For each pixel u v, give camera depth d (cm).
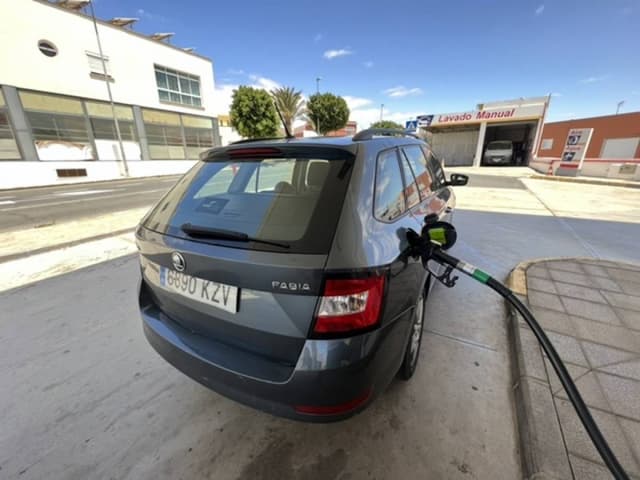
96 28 1388
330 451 140
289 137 183
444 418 155
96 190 1096
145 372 192
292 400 112
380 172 145
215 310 126
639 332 208
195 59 1956
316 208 120
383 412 159
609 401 154
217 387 128
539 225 519
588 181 1104
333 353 106
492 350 207
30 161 1269
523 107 1780
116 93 1570
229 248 119
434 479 127
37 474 132
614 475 96
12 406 166
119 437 149
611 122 1870
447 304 266
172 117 1869
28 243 439
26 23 1225
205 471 133
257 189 154
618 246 405
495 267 342
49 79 1309
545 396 157
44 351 211
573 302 246
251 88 1972
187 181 175
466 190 941
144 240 153
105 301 278
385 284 115
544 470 123
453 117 1995
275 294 109
